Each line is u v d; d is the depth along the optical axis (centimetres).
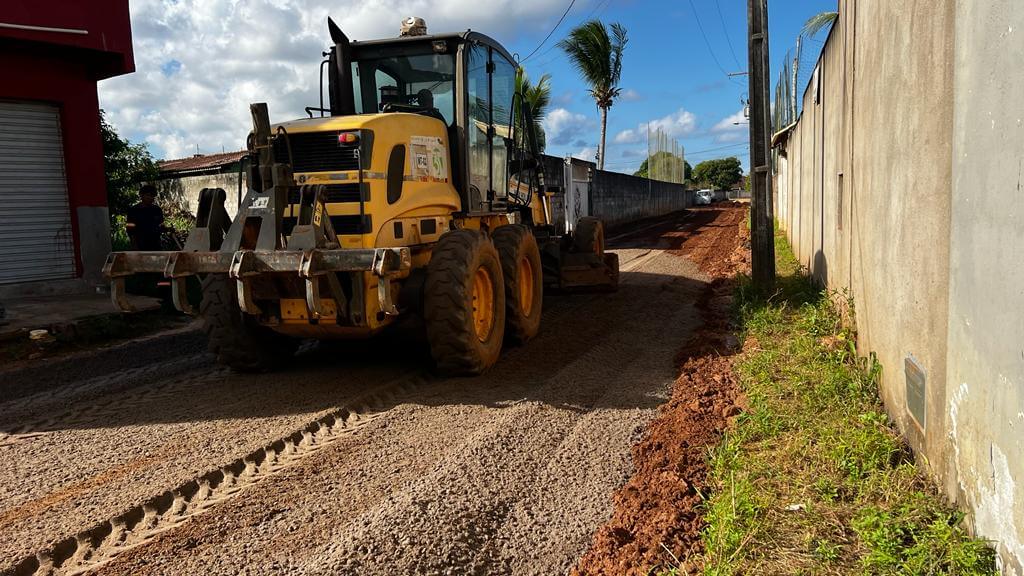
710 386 533
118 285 525
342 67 683
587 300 985
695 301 962
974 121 278
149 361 702
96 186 1093
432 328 559
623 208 3203
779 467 372
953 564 265
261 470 411
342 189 543
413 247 582
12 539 333
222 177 2092
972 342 280
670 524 329
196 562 309
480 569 306
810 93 992
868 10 502
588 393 533
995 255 256
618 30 3178
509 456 414
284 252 483
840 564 285
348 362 655
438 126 634
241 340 597
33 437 473
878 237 462
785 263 1227
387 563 304
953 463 305
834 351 555
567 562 312
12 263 1024
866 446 368
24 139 1029
